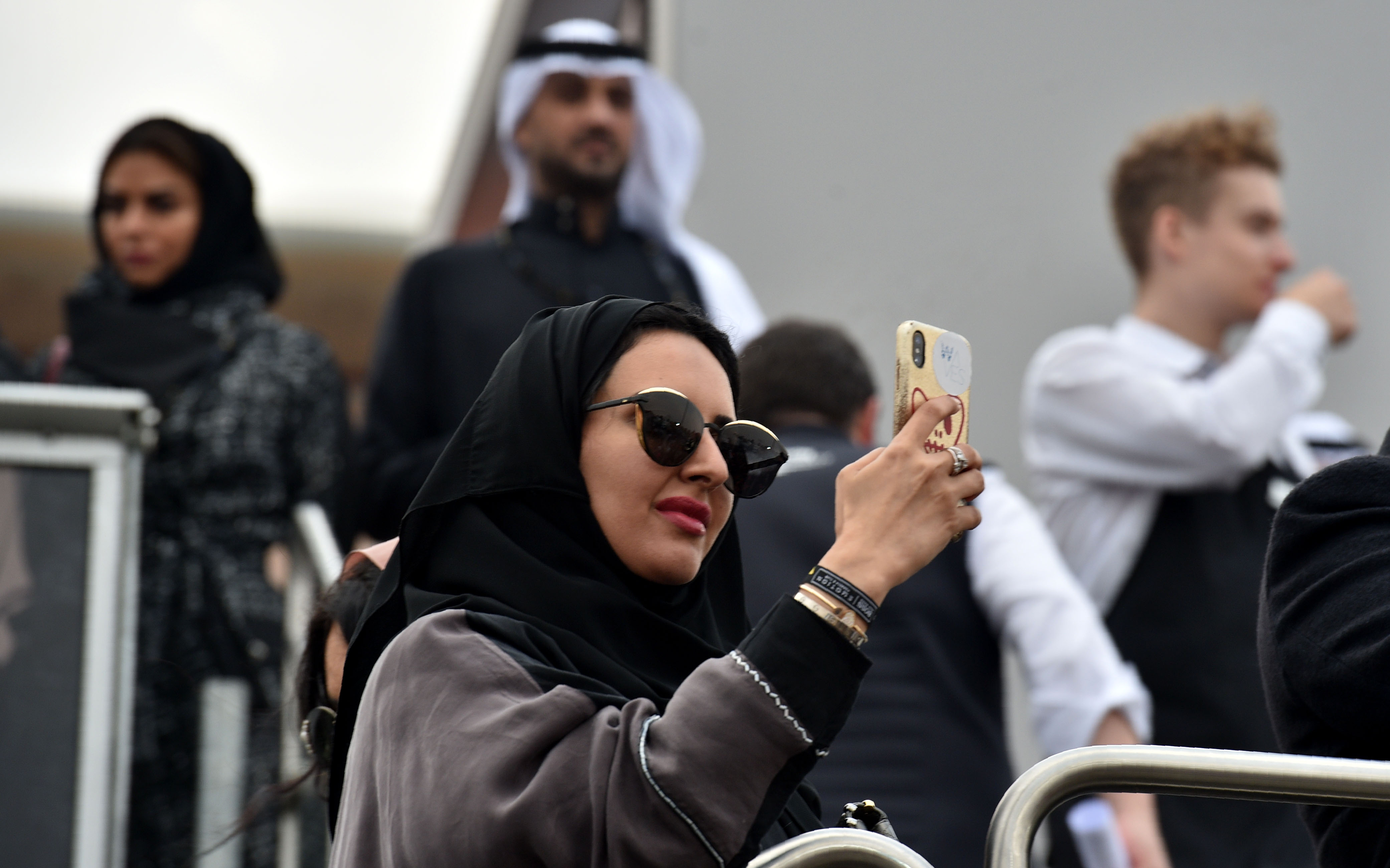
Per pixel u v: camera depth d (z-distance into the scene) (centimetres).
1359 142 2247
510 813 634
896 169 2158
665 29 2158
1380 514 778
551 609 724
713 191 2127
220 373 1438
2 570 1229
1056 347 1616
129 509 1256
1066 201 2178
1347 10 2261
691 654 746
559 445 743
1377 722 736
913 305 2139
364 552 894
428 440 1587
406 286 1628
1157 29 2231
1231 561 1523
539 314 789
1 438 1239
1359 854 766
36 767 1206
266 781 1317
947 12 2200
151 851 1299
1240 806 1403
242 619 1356
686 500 745
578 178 1684
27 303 3362
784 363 1296
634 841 623
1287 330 1611
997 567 1282
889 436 2105
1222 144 1677
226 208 1512
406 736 676
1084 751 703
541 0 2664
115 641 1233
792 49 2166
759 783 639
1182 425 1542
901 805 1176
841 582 671
